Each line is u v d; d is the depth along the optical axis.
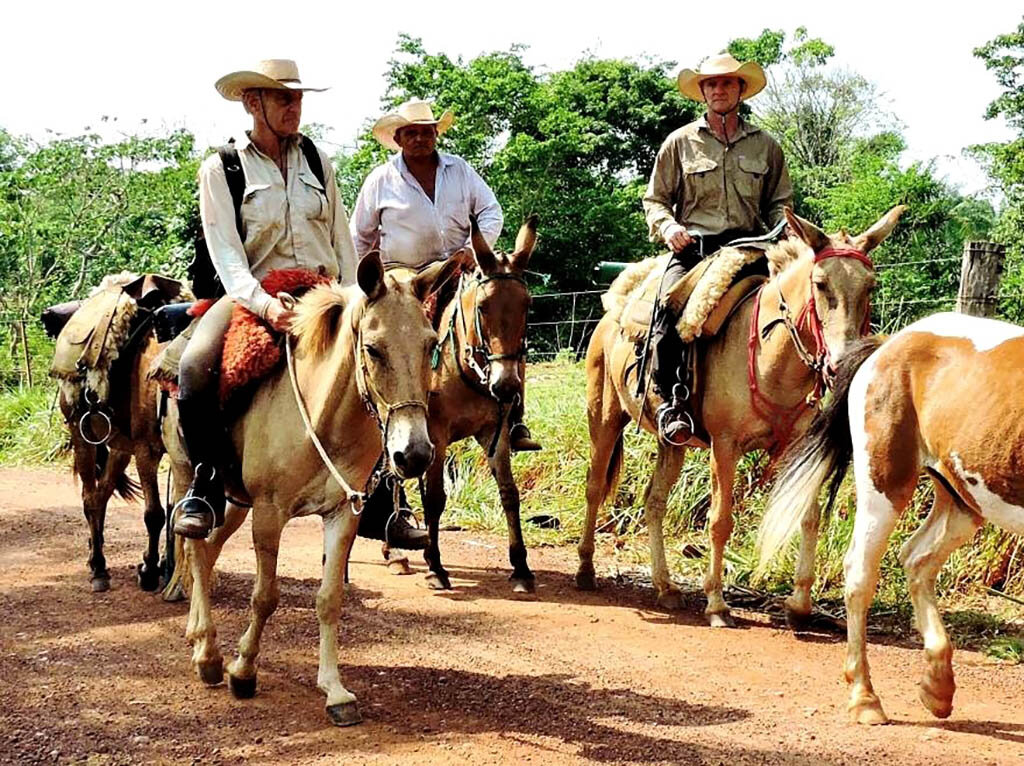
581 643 6.18
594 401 7.74
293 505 4.86
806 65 44.88
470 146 29.44
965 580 7.17
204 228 5.18
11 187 28.06
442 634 6.28
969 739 4.71
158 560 7.10
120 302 6.77
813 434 5.40
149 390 6.59
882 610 6.86
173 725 4.75
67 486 11.38
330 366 4.63
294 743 4.57
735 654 6.05
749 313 6.52
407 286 4.52
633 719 4.93
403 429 4.27
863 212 30.47
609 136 30.45
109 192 29.27
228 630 6.18
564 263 29.25
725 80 7.09
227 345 4.93
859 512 5.13
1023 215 22.52
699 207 7.32
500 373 6.87
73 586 7.17
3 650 5.77
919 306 9.70
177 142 29.97
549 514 9.42
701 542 8.50
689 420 6.78
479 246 7.03
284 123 5.25
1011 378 4.66
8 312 25.19
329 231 5.54
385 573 7.89
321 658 4.93
